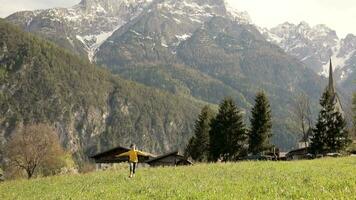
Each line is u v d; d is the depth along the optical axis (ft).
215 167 180.24
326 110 476.95
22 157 465.88
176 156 432.66
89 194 98.37
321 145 468.75
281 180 103.09
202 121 566.77
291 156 504.43
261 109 485.97
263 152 478.18
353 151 464.24
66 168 465.06
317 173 120.78
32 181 193.57
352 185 84.12
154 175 153.48
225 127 481.05
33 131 480.23
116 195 91.97
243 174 130.41
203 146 556.92
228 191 84.53
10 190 150.41
